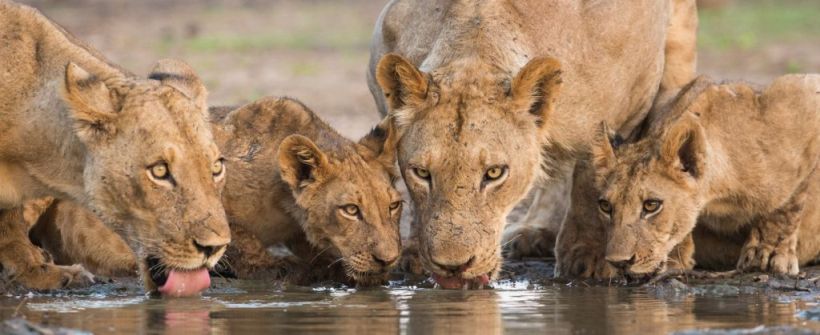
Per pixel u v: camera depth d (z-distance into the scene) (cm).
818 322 1023
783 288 1229
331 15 4341
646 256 1223
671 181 1234
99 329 982
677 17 1482
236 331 977
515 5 1254
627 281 1262
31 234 1335
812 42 3434
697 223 1349
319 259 1265
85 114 1084
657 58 1384
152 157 1077
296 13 4403
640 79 1362
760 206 1305
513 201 1170
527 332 978
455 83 1176
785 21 3941
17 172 1164
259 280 1269
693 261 1327
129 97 1095
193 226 1078
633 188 1229
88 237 1282
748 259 1324
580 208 1305
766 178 1290
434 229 1130
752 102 1305
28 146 1145
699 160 1239
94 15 4241
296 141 1224
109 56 3231
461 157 1137
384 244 1208
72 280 1215
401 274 1306
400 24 1339
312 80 2845
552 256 1472
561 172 1318
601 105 1306
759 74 2888
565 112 1270
